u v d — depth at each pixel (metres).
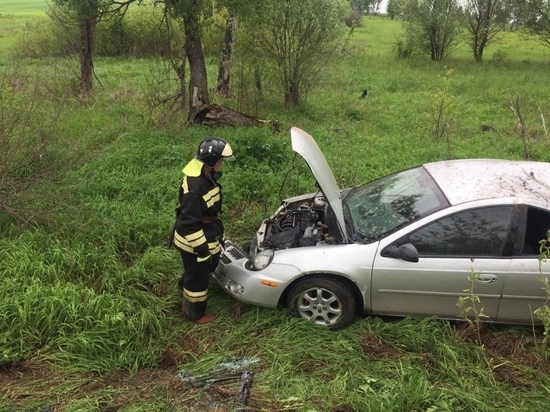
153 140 8.44
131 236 5.34
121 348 3.66
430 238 3.73
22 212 5.18
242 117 9.73
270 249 4.14
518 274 3.62
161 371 3.57
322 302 3.91
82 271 4.51
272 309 4.02
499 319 3.81
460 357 3.61
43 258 4.51
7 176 5.45
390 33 36.91
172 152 7.68
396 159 8.03
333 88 14.42
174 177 6.79
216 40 20.30
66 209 5.40
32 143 6.01
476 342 3.77
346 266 3.75
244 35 10.98
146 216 5.63
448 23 21.27
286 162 7.51
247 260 4.10
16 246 4.65
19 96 7.43
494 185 3.93
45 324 3.73
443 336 3.76
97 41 21.95
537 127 10.52
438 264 3.68
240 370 3.52
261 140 7.87
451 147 8.80
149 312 3.96
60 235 5.09
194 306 4.00
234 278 4.05
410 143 9.19
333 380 3.35
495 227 3.69
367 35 34.34
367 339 3.79
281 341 3.76
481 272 3.65
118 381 3.45
